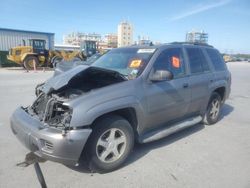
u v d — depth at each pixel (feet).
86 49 92.94
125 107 12.34
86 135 10.87
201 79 17.56
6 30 110.11
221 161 13.64
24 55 77.56
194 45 18.53
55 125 10.98
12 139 15.99
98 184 11.23
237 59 270.67
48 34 121.60
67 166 12.64
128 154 12.89
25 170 12.26
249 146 15.90
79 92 12.24
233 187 11.14
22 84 41.78
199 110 18.24
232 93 38.42
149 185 11.23
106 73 13.51
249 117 23.32
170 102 14.99
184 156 14.14
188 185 11.25
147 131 14.42
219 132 18.47
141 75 13.61
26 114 12.69
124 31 312.71
